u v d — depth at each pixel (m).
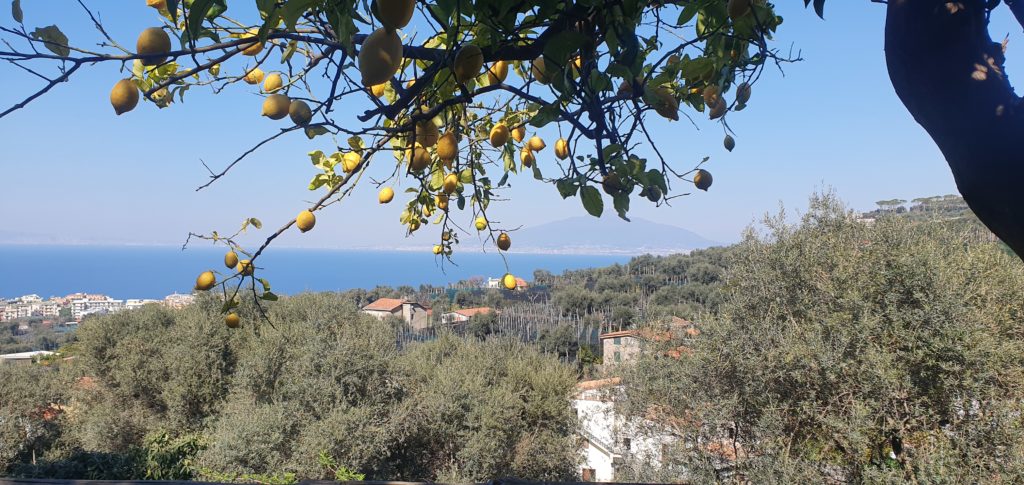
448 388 13.61
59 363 17.44
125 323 16.56
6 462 12.81
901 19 0.85
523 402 14.95
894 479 6.12
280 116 1.04
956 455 6.18
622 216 1.28
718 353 7.68
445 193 1.85
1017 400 6.67
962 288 6.92
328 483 2.54
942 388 6.48
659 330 9.62
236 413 12.30
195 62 0.91
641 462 9.55
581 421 14.49
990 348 6.28
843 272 7.29
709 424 7.50
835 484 7.09
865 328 6.54
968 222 8.30
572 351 26.38
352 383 12.59
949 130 0.82
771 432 6.99
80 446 14.60
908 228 7.74
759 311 8.09
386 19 0.82
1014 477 5.92
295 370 12.53
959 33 0.80
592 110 1.20
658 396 8.78
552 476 14.63
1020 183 0.77
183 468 11.21
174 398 14.36
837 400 6.55
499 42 1.05
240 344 15.57
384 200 1.88
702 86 1.38
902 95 0.88
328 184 1.77
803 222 8.47
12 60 0.80
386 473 12.86
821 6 0.99
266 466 11.15
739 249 8.72
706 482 7.44
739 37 1.25
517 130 1.79
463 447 13.33
